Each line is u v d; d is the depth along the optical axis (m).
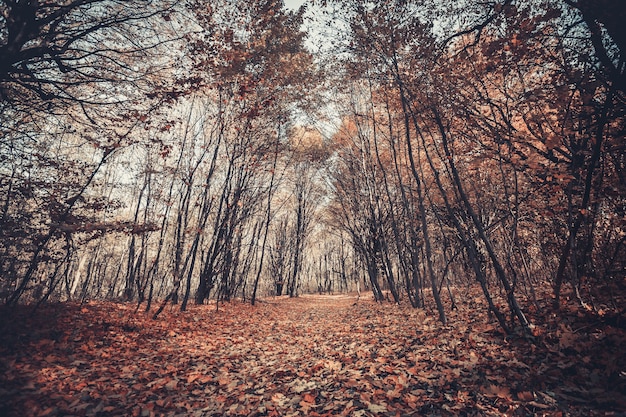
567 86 5.59
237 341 8.11
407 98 8.98
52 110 8.62
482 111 7.75
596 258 6.67
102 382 4.70
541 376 4.12
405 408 3.72
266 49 12.31
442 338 6.64
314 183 31.86
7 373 4.43
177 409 3.99
